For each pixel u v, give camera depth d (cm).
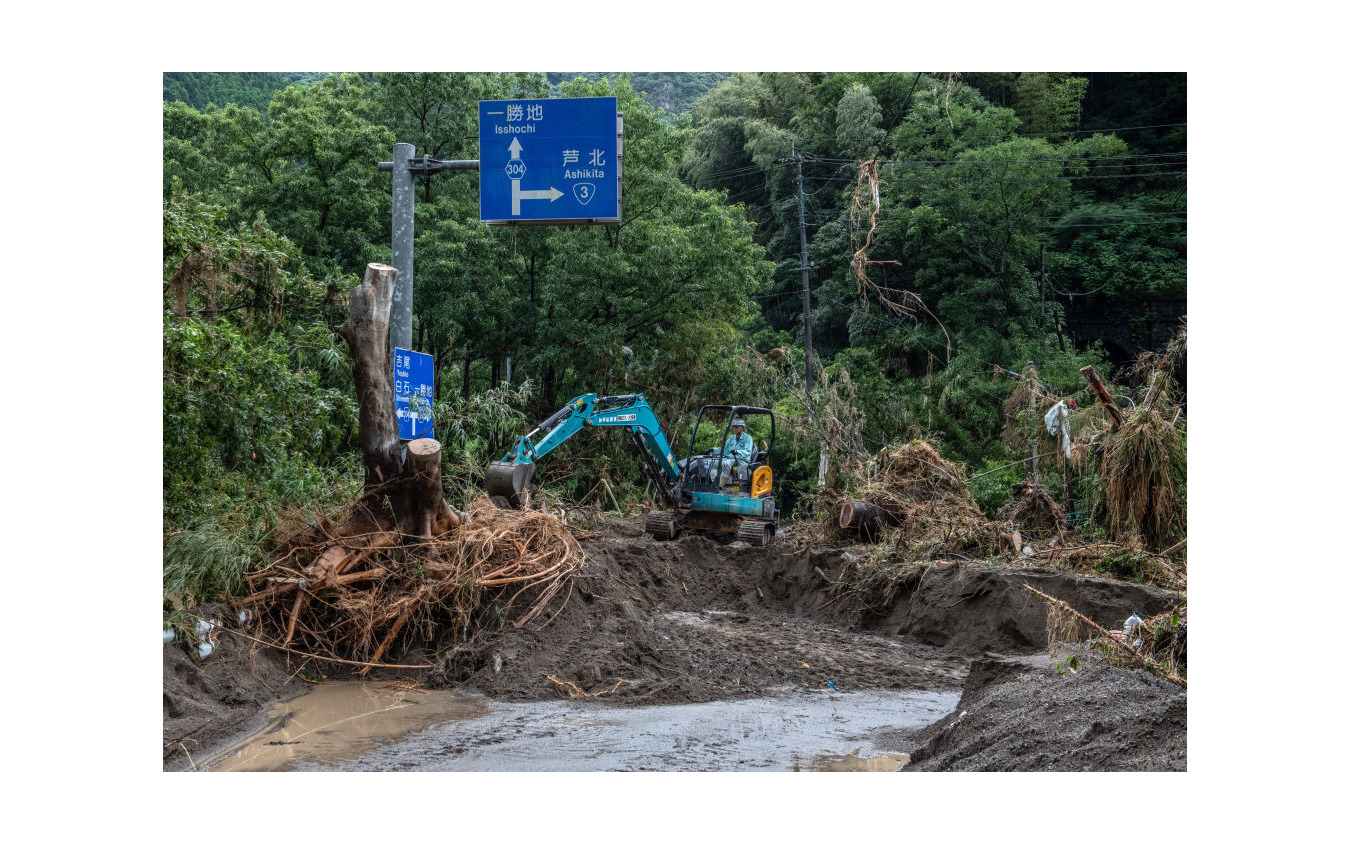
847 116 4088
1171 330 4391
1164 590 1156
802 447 2911
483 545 1066
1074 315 4472
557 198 1293
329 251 2173
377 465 1032
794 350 3772
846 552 1485
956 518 1491
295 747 729
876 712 907
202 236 1056
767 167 4472
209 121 2483
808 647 1188
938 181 3950
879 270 4059
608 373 2544
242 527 993
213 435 1046
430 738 763
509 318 2342
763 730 818
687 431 2692
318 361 1491
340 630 995
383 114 2491
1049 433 1872
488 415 1917
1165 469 1310
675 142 2452
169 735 718
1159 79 4941
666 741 769
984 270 4059
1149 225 4556
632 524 1872
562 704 894
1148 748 594
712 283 2491
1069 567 1277
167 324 955
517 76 2525
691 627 1223
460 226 2225
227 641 880
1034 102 4681
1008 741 648
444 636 1018
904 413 3334
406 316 1173
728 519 1677
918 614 1302
